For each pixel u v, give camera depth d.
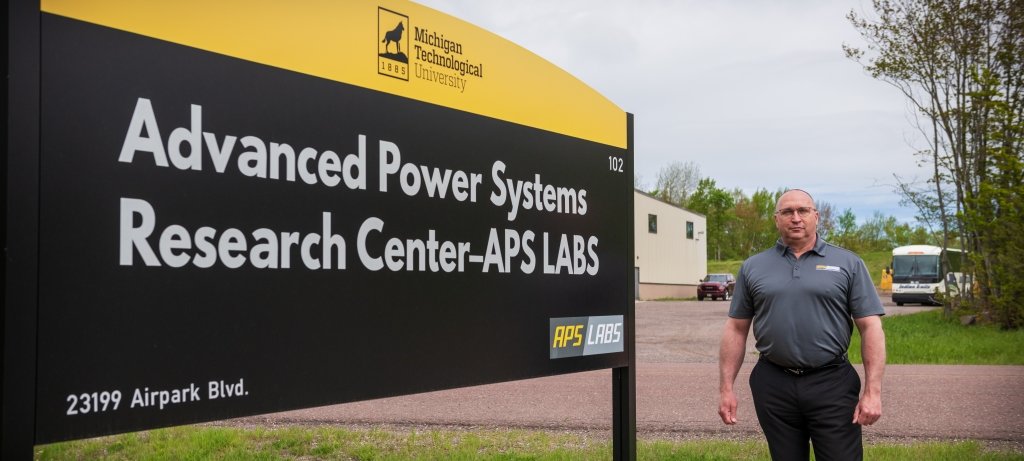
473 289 4.13
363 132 3.63
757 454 6.54
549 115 4.67
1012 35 20.02
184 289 2.97
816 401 4.00
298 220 3.35
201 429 7.79
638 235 49.84
